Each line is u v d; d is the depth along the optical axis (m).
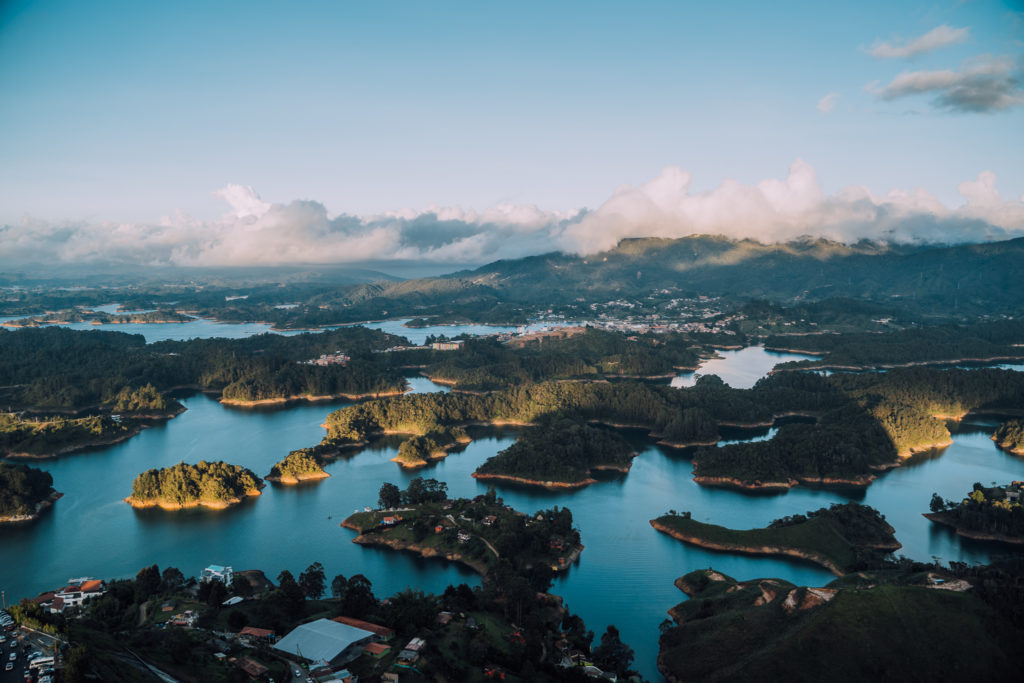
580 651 180.00
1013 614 162.50
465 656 165.88
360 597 188.00
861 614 163.62
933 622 160.62
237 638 166.12
